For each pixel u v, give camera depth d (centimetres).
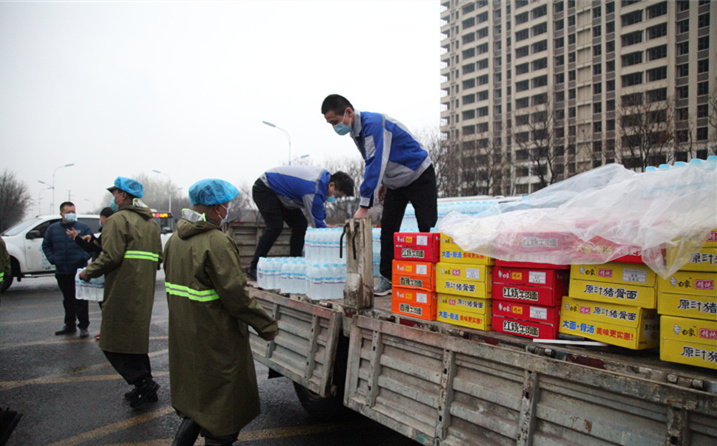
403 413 241
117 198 427
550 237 198
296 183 489
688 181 170
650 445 145
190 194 278
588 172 243
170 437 359
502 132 5231
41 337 668
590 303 190
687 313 158
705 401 131
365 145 352
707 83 4269
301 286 368
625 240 172
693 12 4347
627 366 155
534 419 178
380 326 260
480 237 223
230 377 260
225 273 252
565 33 5706
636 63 4878
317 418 360
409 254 270
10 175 4797
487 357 198
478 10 6862
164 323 770
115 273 402
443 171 3281
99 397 443
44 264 1129
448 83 7388
